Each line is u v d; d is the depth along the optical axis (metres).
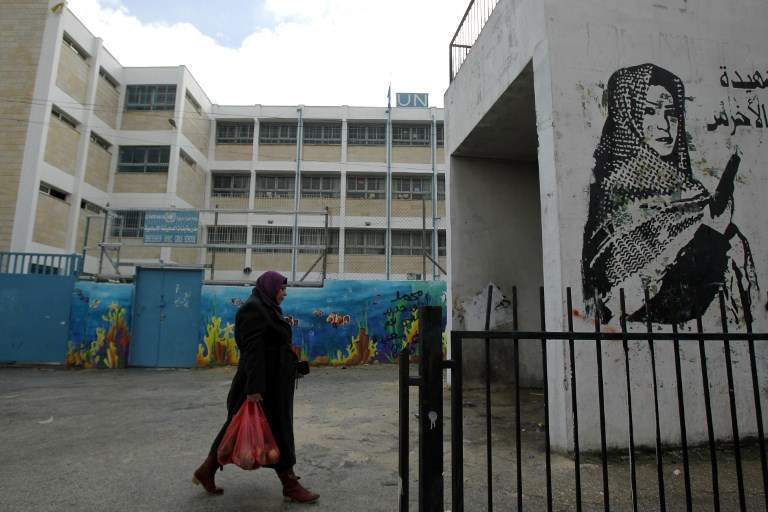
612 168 4.96
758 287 5.09
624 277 4.80
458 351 2.18
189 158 25.44
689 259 4.96
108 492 3.45
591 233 4.80
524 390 8.00
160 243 11.79
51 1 18.88
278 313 3.45
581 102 5.01
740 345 4.92
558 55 5.05
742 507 2.22
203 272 11.48
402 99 29.86
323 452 4.43
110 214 13.38
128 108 24.11
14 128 17.94
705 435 4.66
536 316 8.39
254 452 3.05
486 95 6.90
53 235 18.83
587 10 5.21
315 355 11.46
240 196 27.52
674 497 3.43
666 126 5.17
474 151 8.37
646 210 4.96
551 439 4.61
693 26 5.44
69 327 11.14
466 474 3.87
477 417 6.06
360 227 26.62
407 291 11.98
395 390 7.95
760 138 5.38
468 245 8.36
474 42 7.45
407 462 2.15
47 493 3.43
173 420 5.79
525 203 8.71
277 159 27.55
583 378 4.50
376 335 11.73
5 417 5.98
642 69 5.21
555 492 3.49
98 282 12.14
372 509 3.17
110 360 11.05
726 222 5.14
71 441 4.84
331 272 25.78
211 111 27.86
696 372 4.75
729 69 5.44
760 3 5.68
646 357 4.67
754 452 4.48
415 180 27.69
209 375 10.02
